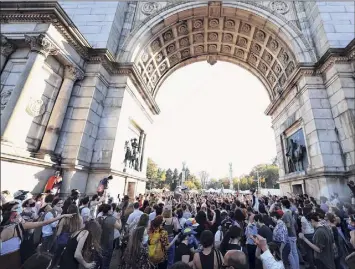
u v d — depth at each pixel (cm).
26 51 1103
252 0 1864
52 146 1131
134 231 506
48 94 1158
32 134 1052
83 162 1240
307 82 1491
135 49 1709
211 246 363
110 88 1541
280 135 2033
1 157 817
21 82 961
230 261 288
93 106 1339
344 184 1208
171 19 1880
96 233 433
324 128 1359
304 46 1644
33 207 736
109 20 1633
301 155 1560
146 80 2153
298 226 809
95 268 573
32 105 1039
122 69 1566
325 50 1505
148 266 468
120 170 1490
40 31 1058
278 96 1972
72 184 1123
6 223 424
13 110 912
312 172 1369
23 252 469
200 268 341
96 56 1414
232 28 2103
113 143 1383
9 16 1095
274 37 1864
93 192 1248
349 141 1232
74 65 1276
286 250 570
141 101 1938
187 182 9675
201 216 728
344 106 1273
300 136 1612
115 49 1681
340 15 1574
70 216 503
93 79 1370
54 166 1102
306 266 738
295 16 1819
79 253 382
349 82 1298
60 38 1154
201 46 2402
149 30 1797
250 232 611
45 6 1075
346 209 1027
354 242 484
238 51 2384
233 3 1859
